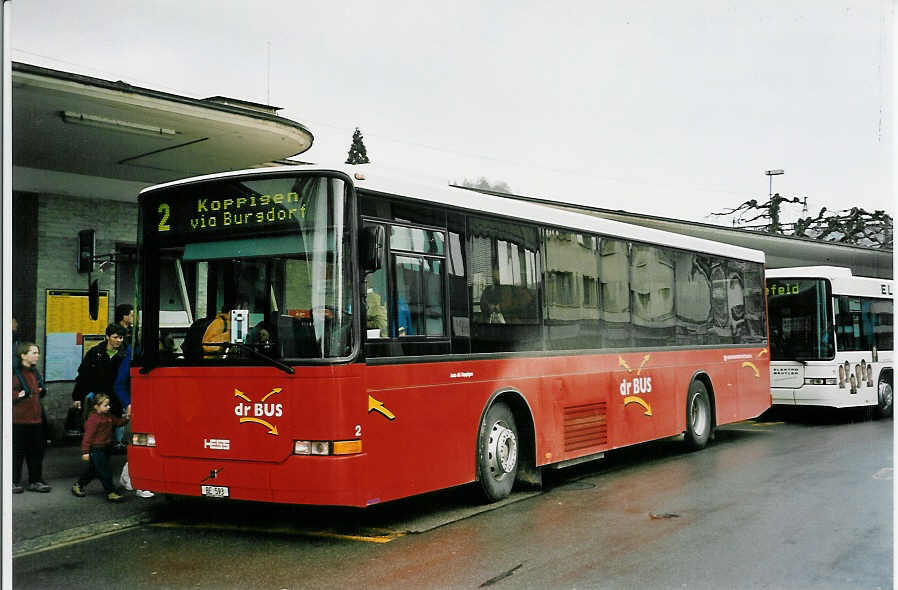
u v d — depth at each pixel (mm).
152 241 7902
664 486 9961
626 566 6516
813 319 17203
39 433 9148
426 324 7980
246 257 7453
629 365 11328
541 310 9688
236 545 7270
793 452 12859
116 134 11195
